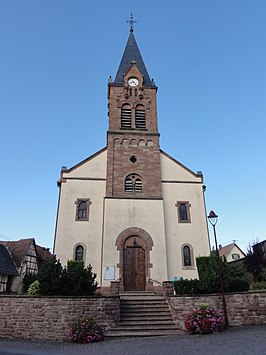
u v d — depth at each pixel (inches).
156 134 1019.3
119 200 907.4
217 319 514.6
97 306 560.1
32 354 400.2
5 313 569.9
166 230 911.0
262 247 1026.7
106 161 984.3
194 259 882.1
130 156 980.6
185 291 600.7
